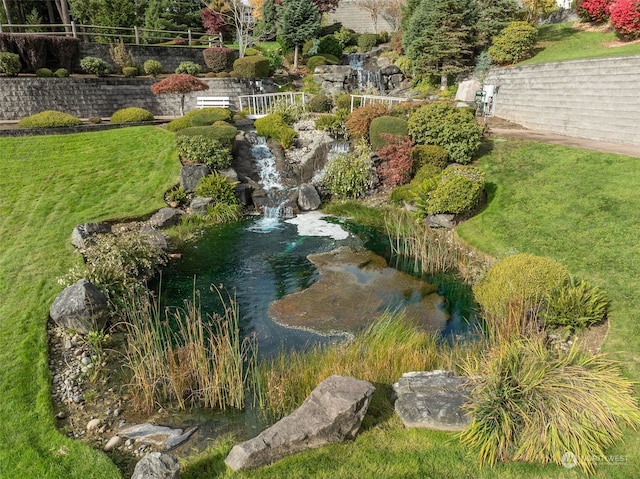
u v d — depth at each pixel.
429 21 22.34
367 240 11.55
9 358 6.22
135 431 5.15
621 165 10.77
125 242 9.16
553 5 24.17
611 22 19.02
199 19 35.41
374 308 8.16
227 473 4.24
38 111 19.17
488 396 4.62
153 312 7.88
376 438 4.66
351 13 34.56
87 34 24.70
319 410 4.63
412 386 5.26
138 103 21.70
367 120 15.66
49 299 7.73
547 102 15.80
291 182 15.27
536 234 9.56
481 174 11.44
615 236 8.55
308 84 25.84
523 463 4.26
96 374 6.14
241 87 23.84
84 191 12.90
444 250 9.87
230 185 13.62
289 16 27.81
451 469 4.21
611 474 4.10
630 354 5.89
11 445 4.73
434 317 7.87
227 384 5.71
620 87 13.00
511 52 20.19
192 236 11.80
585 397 4.57
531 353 5.11
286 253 10.76
